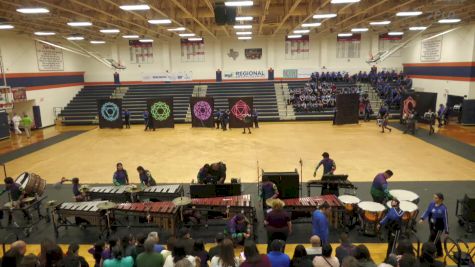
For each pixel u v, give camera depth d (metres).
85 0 13.96
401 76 32.53
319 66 35.38
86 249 8.60
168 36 29.50
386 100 29.11
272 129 24.45
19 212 10.89
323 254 5.43
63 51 30.81
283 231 7.19
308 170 14.42
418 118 25.66
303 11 17.02
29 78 26.09
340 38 34.75
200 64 35.72
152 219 8.89
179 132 24.06
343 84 32.41
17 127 24.77
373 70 33.88
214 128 25.30
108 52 35.09
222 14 12.80
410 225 8.66
